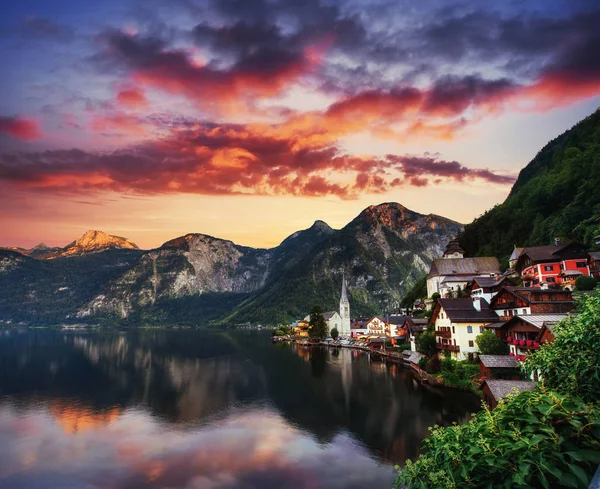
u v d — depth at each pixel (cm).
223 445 5356
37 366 13012
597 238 8944
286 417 6512
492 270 13138
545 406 1160
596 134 15950
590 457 1021
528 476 1048
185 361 13800
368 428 5734
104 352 17550
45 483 4381
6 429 6194
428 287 14900
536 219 12962
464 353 8275
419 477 1343
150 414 6919
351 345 18262
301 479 4294
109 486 4291
